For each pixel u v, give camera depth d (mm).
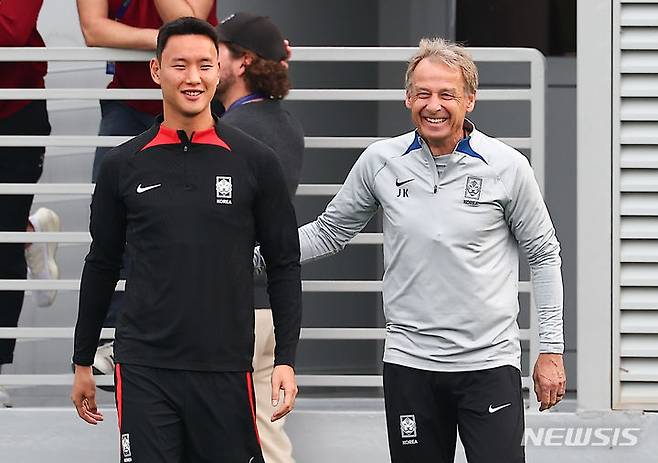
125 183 15141
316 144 20078
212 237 14969
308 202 26781
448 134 15711
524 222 16109
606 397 19719
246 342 15281
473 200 15859
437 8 25500
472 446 15727
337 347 26656
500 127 24344
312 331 19844
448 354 15805
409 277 15992
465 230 15789
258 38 18219
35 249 22969
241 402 15195
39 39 21469
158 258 14922
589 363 19719
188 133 15164
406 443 16219
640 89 19656
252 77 18203
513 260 16281
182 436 15250
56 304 25188
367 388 24766
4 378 20172
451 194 15906
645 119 19656
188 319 14898
